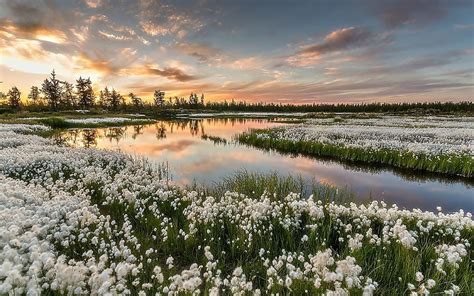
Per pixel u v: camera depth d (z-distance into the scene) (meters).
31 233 5.34
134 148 23.34
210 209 7.54
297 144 22.48
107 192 9.42
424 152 17.61
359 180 14.57
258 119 73.00
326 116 75.06
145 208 8.66
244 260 6.33
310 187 12.44
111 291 3.91
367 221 6.92
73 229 6.33
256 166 17.23
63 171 12.86
